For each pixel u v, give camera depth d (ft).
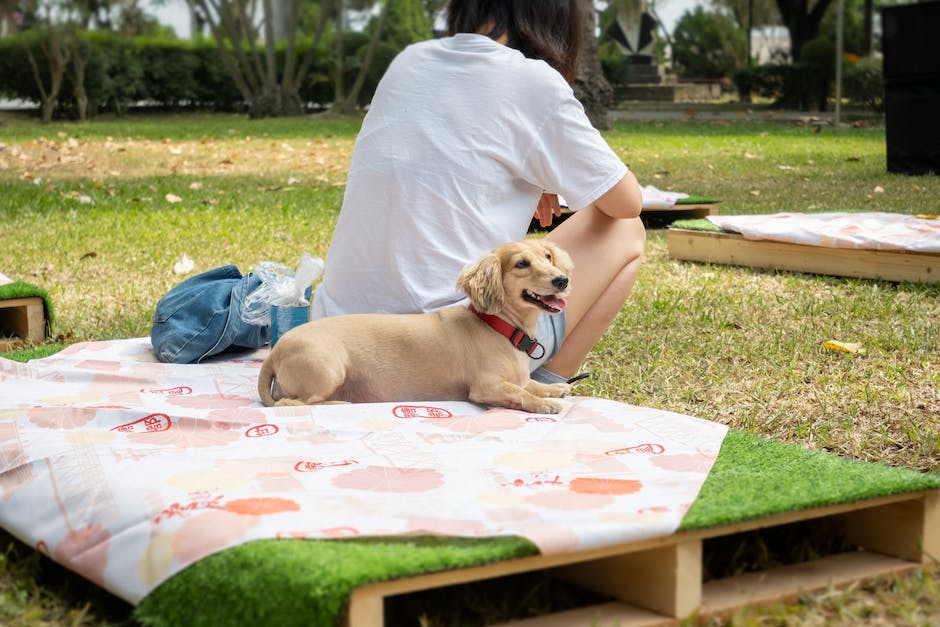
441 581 6.51
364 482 8.27
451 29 11.90
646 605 7.18
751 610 7.16
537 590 7.48
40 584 7.82
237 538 6.99
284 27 97.40
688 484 8.09
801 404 11.71
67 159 41.70
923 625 6.96
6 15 82.28
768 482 8.12
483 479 8.35
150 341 13.55
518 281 10.20
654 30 113.91
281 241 22.84
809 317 15.69
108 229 24.06
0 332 15.74
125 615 7.30
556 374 11.55
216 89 88.94
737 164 40.27
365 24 96.32
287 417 9.84
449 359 10.50
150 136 55.62
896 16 34.99
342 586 6.16
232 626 6.48
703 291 17.58
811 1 112.37
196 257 20.90
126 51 83.46
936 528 7.98
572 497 7.83
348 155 44.55
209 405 10.78
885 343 13.98
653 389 12.39
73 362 12.42
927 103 34.60
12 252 21.16
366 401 10.60
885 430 10.85
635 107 95.45
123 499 7.86
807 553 8.11
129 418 10.00
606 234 11.55
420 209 11.05
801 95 88.38
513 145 11.14
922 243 17.49
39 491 8.38
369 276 11.39
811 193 31.07
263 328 13.10
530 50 11.69
